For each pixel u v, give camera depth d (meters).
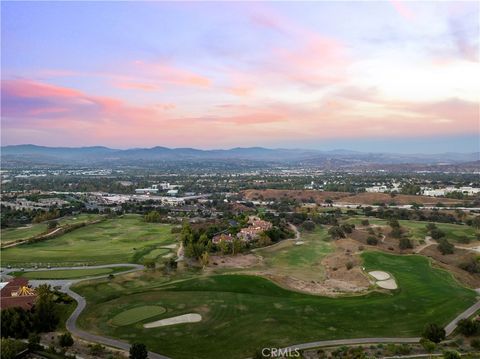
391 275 120.00
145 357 67.88
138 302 97.38
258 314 90.12
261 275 119.06
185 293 103.75
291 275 125.31
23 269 131.38
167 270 127.31
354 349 72.81
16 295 96.56
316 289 110.56
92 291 107.50
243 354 72.44
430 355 71.00
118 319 87.56
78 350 73.38
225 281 113.38
